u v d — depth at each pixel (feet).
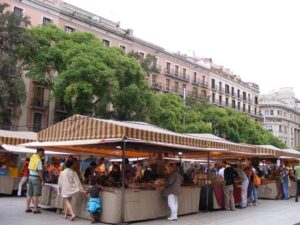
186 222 35.91
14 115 108.37
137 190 35.42
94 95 107.86
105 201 33.96
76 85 97.71
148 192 36.63
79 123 36.35
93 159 59.52
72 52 102.01
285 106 328.49
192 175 50.88
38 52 103.86
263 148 57.88
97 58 102.27
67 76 99.71
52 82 112.16
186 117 145.79
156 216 37.45
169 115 129.08
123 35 160.76
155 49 180.75
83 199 36.06
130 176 42.93
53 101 133.49
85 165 59.47
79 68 98.58
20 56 103.96
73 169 36.45
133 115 119.85
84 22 143.23
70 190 34.55
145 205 36.14
